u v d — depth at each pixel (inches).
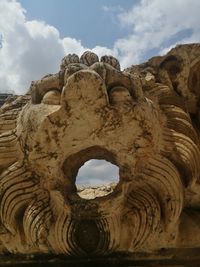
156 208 76.7
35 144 72.1
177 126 80.4
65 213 74.8
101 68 71.7
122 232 76.1
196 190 82.7
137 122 70.9
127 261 79.3
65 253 76.9
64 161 75.1
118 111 69.6
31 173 76.8
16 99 85.0
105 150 75.7
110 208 73.9
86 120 69.4
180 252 81.8
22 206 77.4
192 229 83.1
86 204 74.2
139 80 74.9
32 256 81.2
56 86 74.4
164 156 77.8
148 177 76.7
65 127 70.0
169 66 87.1
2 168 78.5
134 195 77.0
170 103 83.0
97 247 75.4
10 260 82.5
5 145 77.9
